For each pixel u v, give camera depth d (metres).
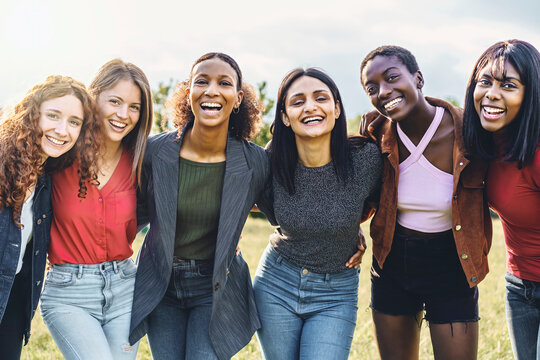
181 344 3.69
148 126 3.62
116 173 3.60
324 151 3.63
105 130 3.52
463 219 3.57
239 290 3.76
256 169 3.71
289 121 3.67
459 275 3.66
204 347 3.54
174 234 3.51
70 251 3.43
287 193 3.67
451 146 3.58
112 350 3.44
